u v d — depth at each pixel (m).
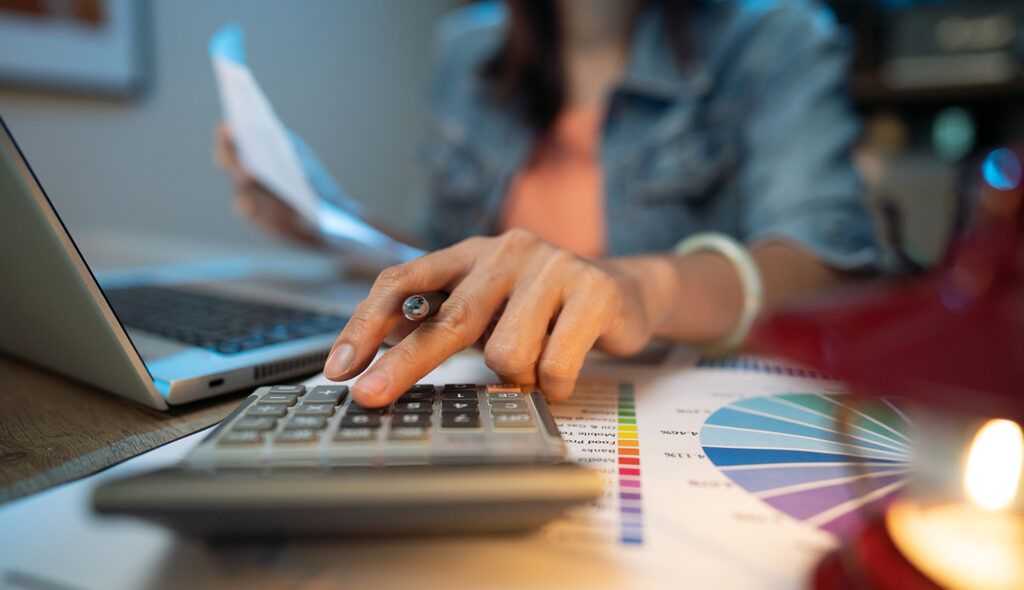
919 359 0.13
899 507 0.17
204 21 1.62
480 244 0.35
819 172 0.73
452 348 0.30
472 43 1.19
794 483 0.24
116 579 0.18
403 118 2.26
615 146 0.91
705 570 0.19
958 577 0.15
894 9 1.72
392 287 0.31
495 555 0.20
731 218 0.88
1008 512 0.14
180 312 0.48
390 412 0.26
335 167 2.03
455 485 0.18
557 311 0.33
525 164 1.01
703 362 0.44
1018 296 0.12
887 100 1.67
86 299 0.29
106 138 1.47
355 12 2.02
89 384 0.36
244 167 0.73
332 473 0.19
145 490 0.17
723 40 0.91
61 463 0.26
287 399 0.27
